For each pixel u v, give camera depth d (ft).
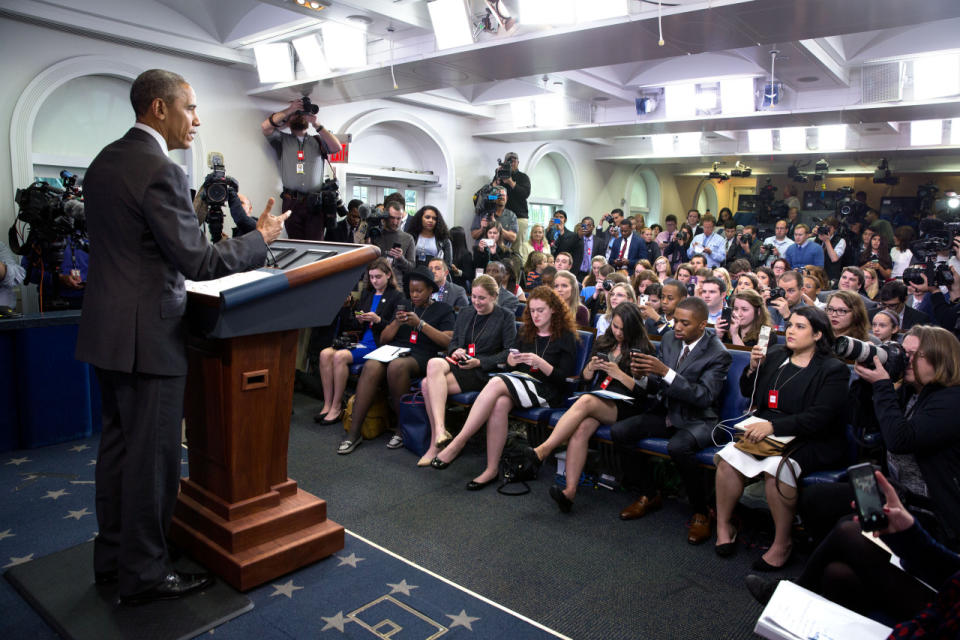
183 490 8.43
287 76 20.39
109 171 6.40
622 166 43.83
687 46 15.66
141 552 6.98
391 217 19.57
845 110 21.85
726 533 9.46
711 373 10.72
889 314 11.93
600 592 8.22
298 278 7.14
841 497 8.38
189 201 6.57
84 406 13.42
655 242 32.35
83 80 19.33
